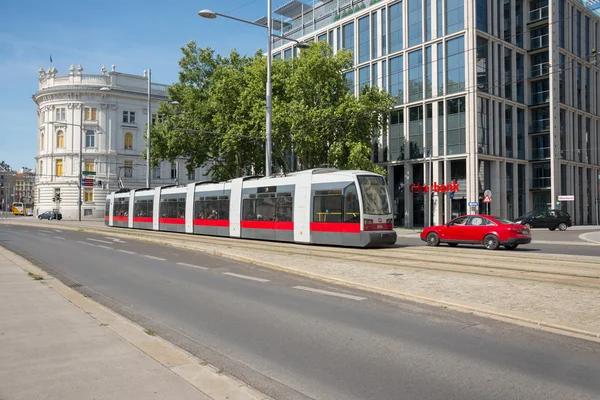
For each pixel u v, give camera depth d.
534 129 47.72
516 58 46.03
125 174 74.94
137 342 6.07
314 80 37.00
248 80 40.03
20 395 4.36
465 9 39.81
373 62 47.03
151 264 15.43
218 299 9.66
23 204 112.88
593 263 14.27
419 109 43.31
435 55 41.81
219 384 4.71
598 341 6.59
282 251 18.48
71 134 72.06
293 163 50.16
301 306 8.94
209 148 45.31
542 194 48.38
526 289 10.02
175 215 32.91
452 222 21.38
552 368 5.50
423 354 6.04
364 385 5.02
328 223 20.83
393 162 45.41
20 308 7.99
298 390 4.91
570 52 49.06
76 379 4.76
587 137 52.31
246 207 25.86
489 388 4.91
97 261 16.31
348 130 37.16
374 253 17.64
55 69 75.50
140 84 76.12
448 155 40.88
